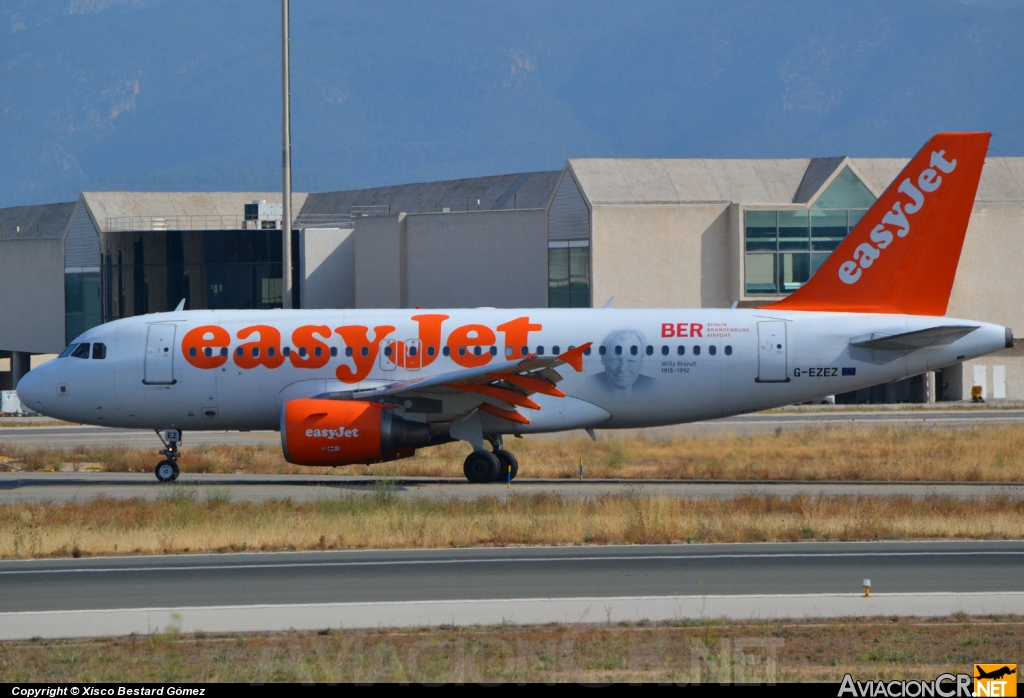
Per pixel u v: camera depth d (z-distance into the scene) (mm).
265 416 147500
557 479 151875
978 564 89625
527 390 139375
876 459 166875
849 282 148625
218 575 86250
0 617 72938
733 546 98312
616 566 89125
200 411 147000
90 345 148250
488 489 137625
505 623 70875
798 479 151625
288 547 98438
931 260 147250
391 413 139750
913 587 81375
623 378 145625
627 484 145625
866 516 111750
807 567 88562
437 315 148250
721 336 146125
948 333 141375
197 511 113625
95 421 148625
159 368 146000
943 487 142375
